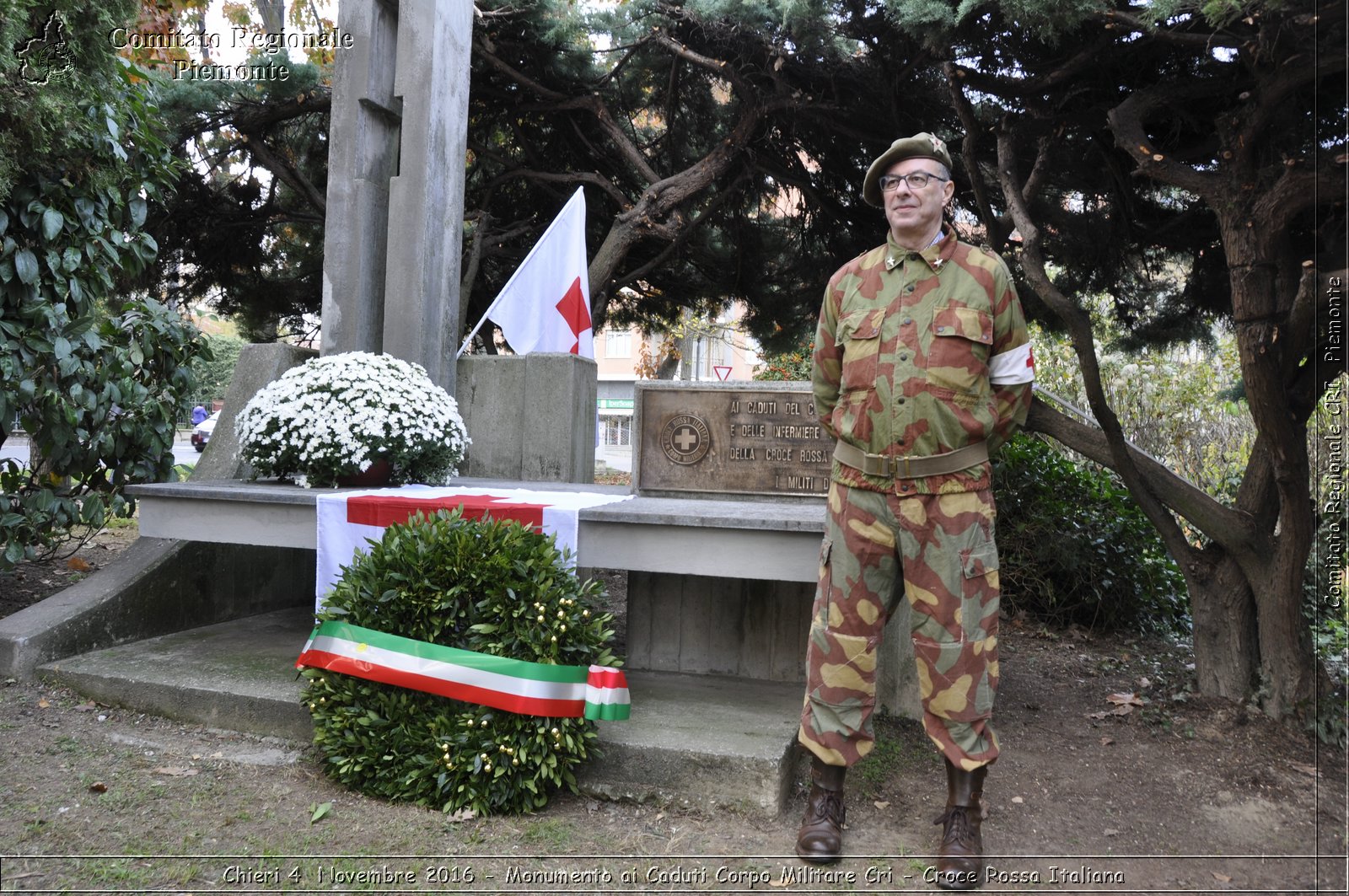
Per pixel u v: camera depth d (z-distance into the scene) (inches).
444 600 118.8
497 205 440.5
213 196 402.0
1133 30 150.9
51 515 178.7
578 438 224.4
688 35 312.8
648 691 150.9
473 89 359.3
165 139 313.6
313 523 151.9
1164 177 151.0
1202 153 184.4
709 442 169.8
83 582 170.7
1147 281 247.4
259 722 137.5
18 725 134.0
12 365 161.9
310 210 418.0
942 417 101.2
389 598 120.7
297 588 212.4
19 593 205.0
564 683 115.5
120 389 183.0
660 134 406.3
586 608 122.0
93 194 176.1
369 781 119.0
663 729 128.5
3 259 162.4
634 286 477.7
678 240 385.4
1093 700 170.9
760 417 168.1
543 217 441.1
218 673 147.9
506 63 350.0
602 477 588.7
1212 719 153.2
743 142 328.2
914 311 104.0
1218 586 162.4
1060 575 236.1
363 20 219.5
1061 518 231.5
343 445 163.5
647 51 343.0
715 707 141.5
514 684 114.1
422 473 181.0
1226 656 161.0
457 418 187.2
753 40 279.1
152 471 196.7
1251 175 140.3
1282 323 137.3
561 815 116.3
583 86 361.4
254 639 173.0
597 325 420.2
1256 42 128.3
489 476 222.4
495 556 119.2
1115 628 233.0
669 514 136.1
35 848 100.7
